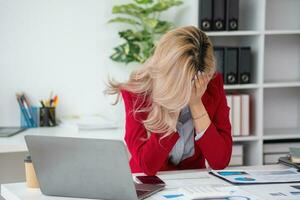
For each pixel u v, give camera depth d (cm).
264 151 368
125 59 358
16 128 350
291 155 230
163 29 360
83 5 368
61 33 367
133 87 219
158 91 195
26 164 198
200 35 203
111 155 173
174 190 189
